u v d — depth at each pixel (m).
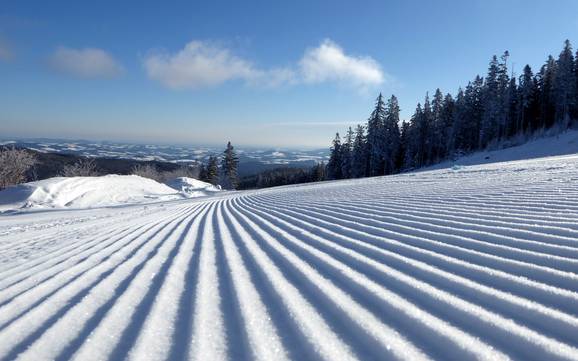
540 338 1.65
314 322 2.00
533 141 41.50
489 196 6.28
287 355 1.67
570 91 44.53
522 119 48.91
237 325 2.02
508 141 46.59
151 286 2.79
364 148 53.12
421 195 7.56
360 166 53.50
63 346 1.86
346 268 2.96
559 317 1.81
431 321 1.90
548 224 3.75
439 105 53.47
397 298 2.24
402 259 3.08
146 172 46.81
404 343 1.71
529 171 10.83
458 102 51.25
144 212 11.37
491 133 48.94
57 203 19.00
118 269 3.37
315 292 2.46
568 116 44.47
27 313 2.34
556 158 18.77
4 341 1.95
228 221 6.64
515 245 3.14
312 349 1.71
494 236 3.51
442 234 3.84
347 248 3.65
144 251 4.20
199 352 1.73
